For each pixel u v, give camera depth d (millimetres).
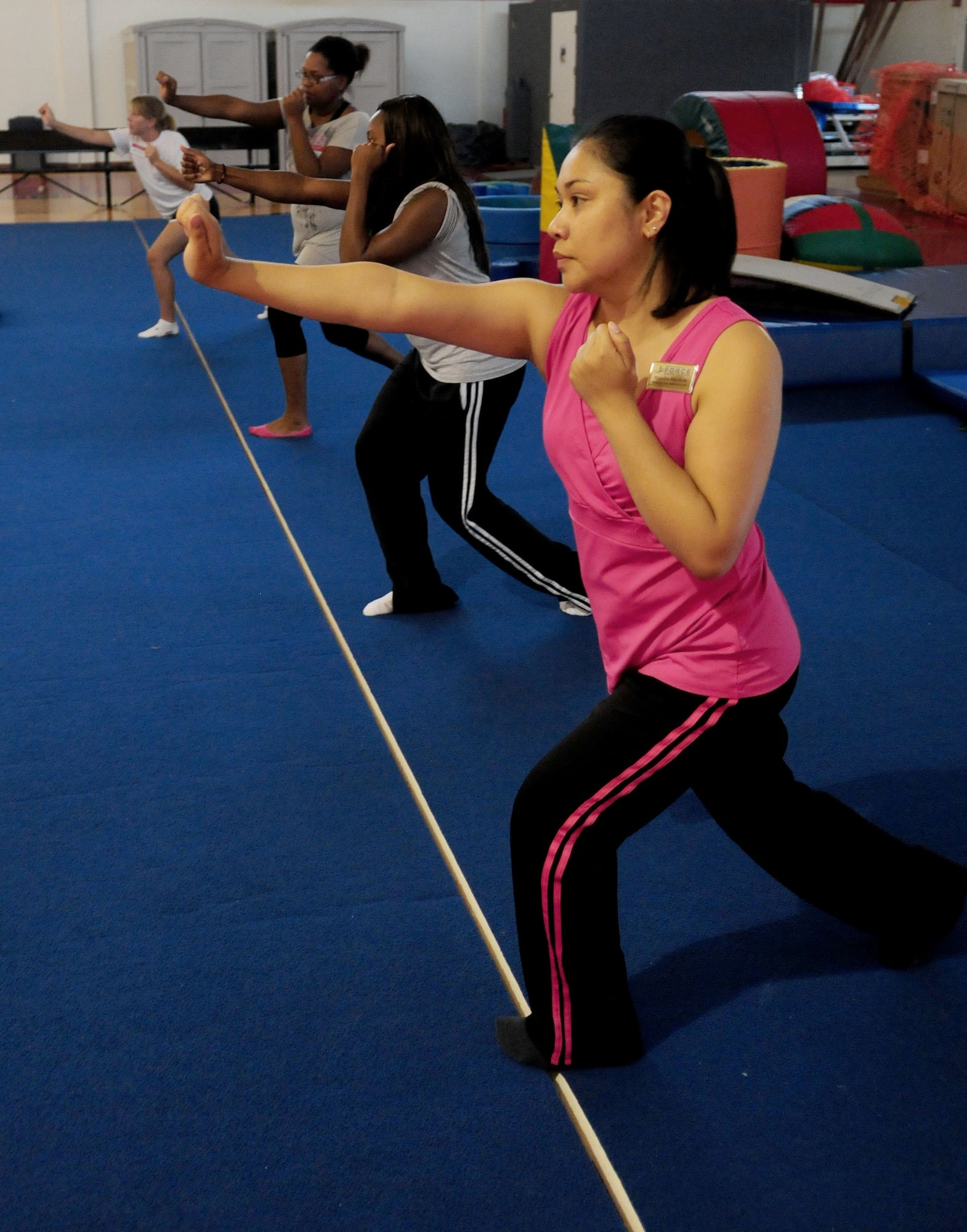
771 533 4215
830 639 3445
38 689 3176
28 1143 1837
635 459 1476
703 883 2439
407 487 3432
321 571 3922
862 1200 1746
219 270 1778
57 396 5922
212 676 3250
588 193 1538
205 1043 2035
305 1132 1861
